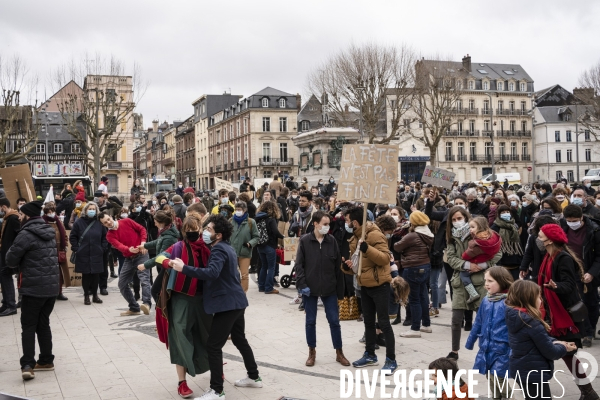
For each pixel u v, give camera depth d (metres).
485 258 6.98
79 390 6.27
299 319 9.69
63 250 10.67
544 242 6.53
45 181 28.86
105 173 68.38
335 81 44.12
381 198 7.06
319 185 25.14
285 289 12.60
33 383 6.52
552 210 8.41
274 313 10.16
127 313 10.13
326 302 7.13
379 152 7.16
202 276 5.66
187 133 102.62
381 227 8.55
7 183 10.84
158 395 6.11
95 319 9.84
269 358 7.45
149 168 138.62
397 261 9.50
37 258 6.69
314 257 7.01
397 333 8.72
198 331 6.25
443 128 48.06
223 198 12.88
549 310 6.36
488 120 75.56
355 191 7.14
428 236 8.46
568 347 4.88
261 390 6.22
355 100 43.59
